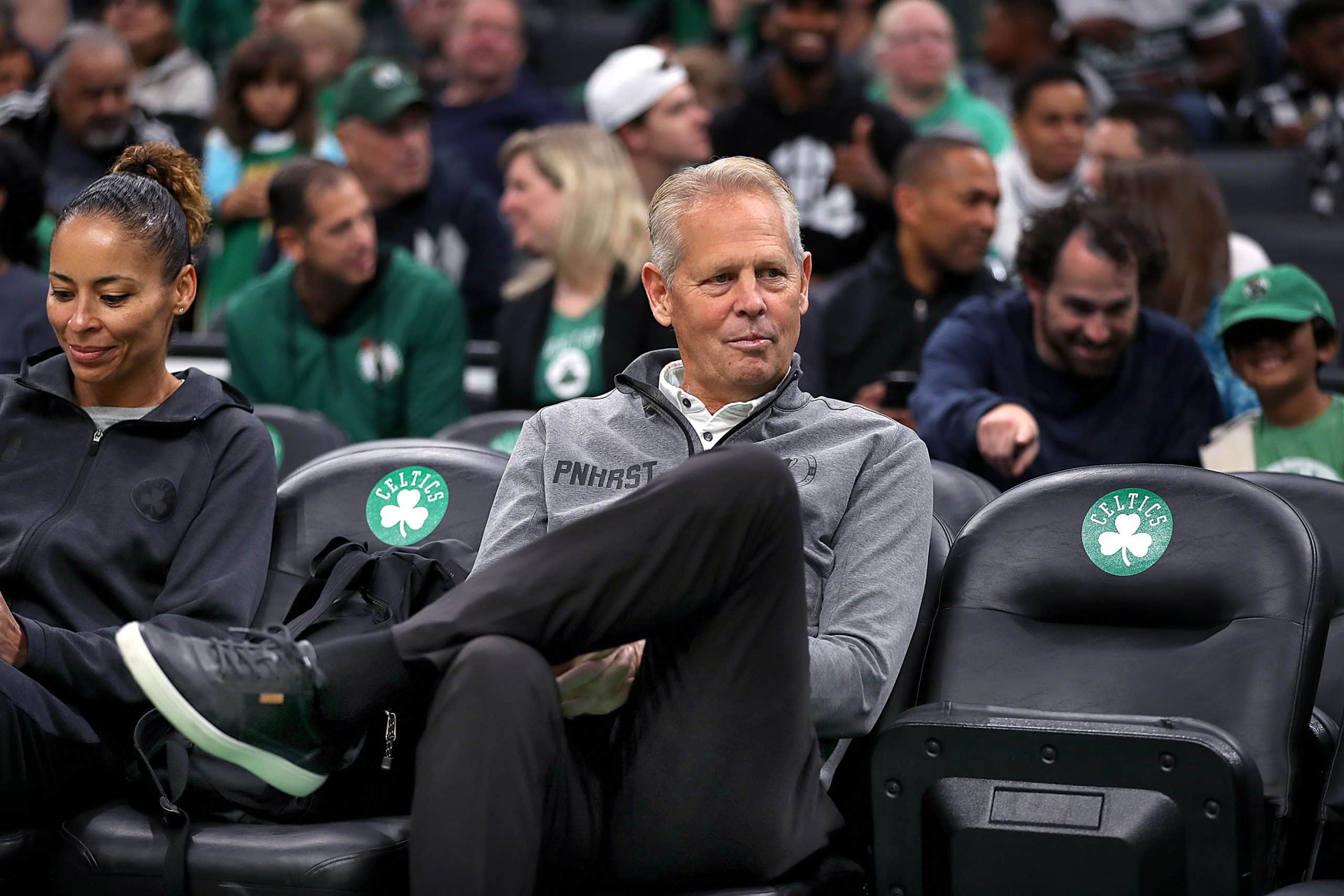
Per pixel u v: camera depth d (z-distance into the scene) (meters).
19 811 7.24
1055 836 6.17
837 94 16.95
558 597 6.36
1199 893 6.05
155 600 7.89
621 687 6.89
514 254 17.00
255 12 24.47
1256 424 10.54
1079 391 10.66
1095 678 7.11
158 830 6.98
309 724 6.43
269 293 13.98
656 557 6.36
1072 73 16.19
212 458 8.15
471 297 16.86
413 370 13.84
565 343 13.70
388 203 16.77
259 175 17.97
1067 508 7.52
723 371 7.42
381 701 6.40
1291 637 6.84
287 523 8.40
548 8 26.64
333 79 20.91
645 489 6.48
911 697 7.54
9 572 7.78
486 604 6.36
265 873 6.70
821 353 13.34
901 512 7.38
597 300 13.63
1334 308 15.20
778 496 6.42
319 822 7.16
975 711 6.45
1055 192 16.33
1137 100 15.27
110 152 17.02
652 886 6.77
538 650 6.44
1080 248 10.23
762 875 6.62
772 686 6.48
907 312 13.30
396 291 13.84
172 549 7.96
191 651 6.30
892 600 7.14
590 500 7.62
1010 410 9.54
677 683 6.60
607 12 26.91
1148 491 7.39
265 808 7.11
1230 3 20.78
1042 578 7.43
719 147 17.08
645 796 6.62
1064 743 6.17
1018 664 7.27
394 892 6.81
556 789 6.54
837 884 6.84
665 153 16.56
